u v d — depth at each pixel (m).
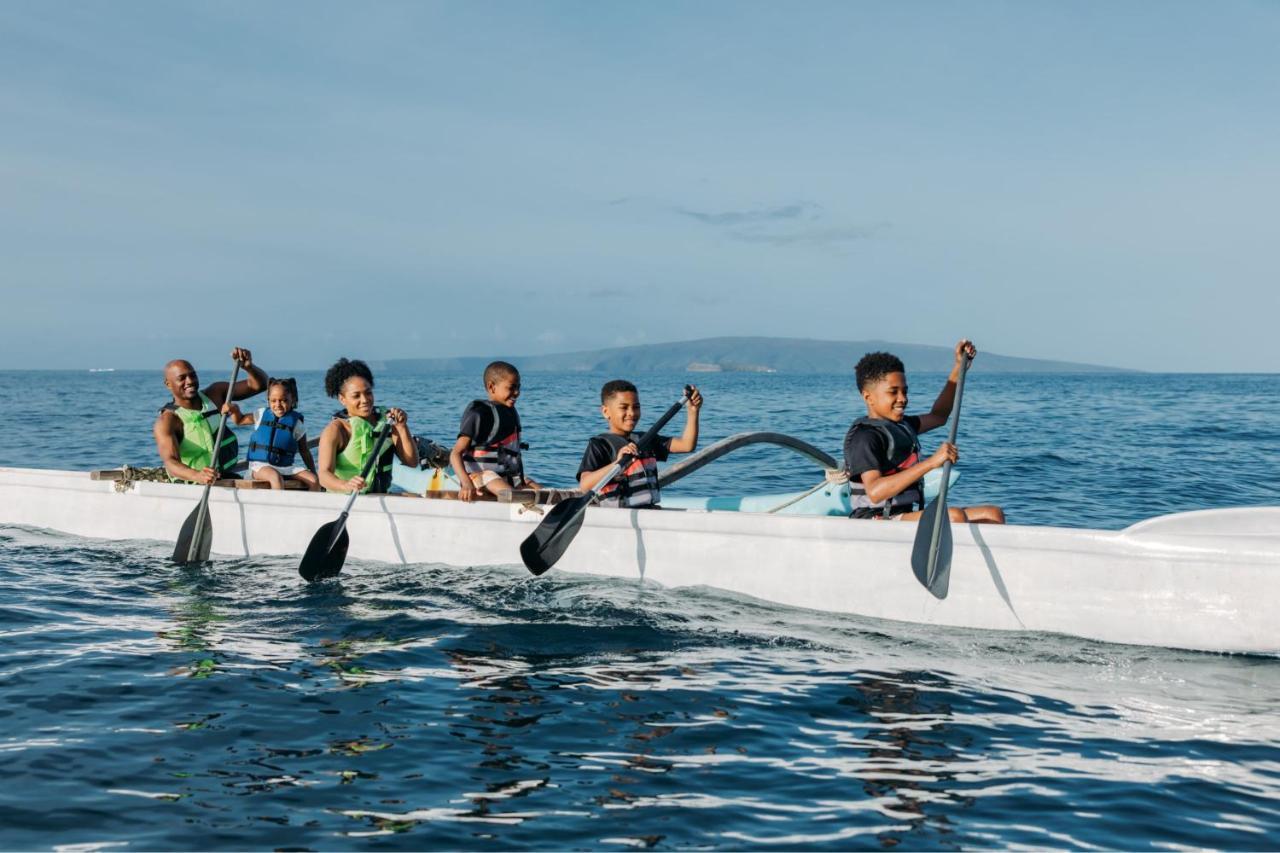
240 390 7.45
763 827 2.78
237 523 6.77
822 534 4.99
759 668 4.20
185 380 7.07
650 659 4.33
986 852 2.64
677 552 5.38
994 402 43.94
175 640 4.62
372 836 2.71
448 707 3.72
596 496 5.48
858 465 4.90
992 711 3.69
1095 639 4.44
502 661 4.30
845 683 4.00
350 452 6.65
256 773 3.11
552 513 5.39
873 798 2.96
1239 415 30.44
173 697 3.80
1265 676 4.02
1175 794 2.99
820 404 41.91
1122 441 18.56
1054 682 4.00
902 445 4.96
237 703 3.74
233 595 5.55
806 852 2.64
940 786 3.04
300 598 5.47
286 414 7.30
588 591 5.50
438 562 6.05
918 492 5.10
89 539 7.32
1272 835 2.72
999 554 4.62
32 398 45.66
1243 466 13.95
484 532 5.88
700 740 3.41
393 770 3.15
